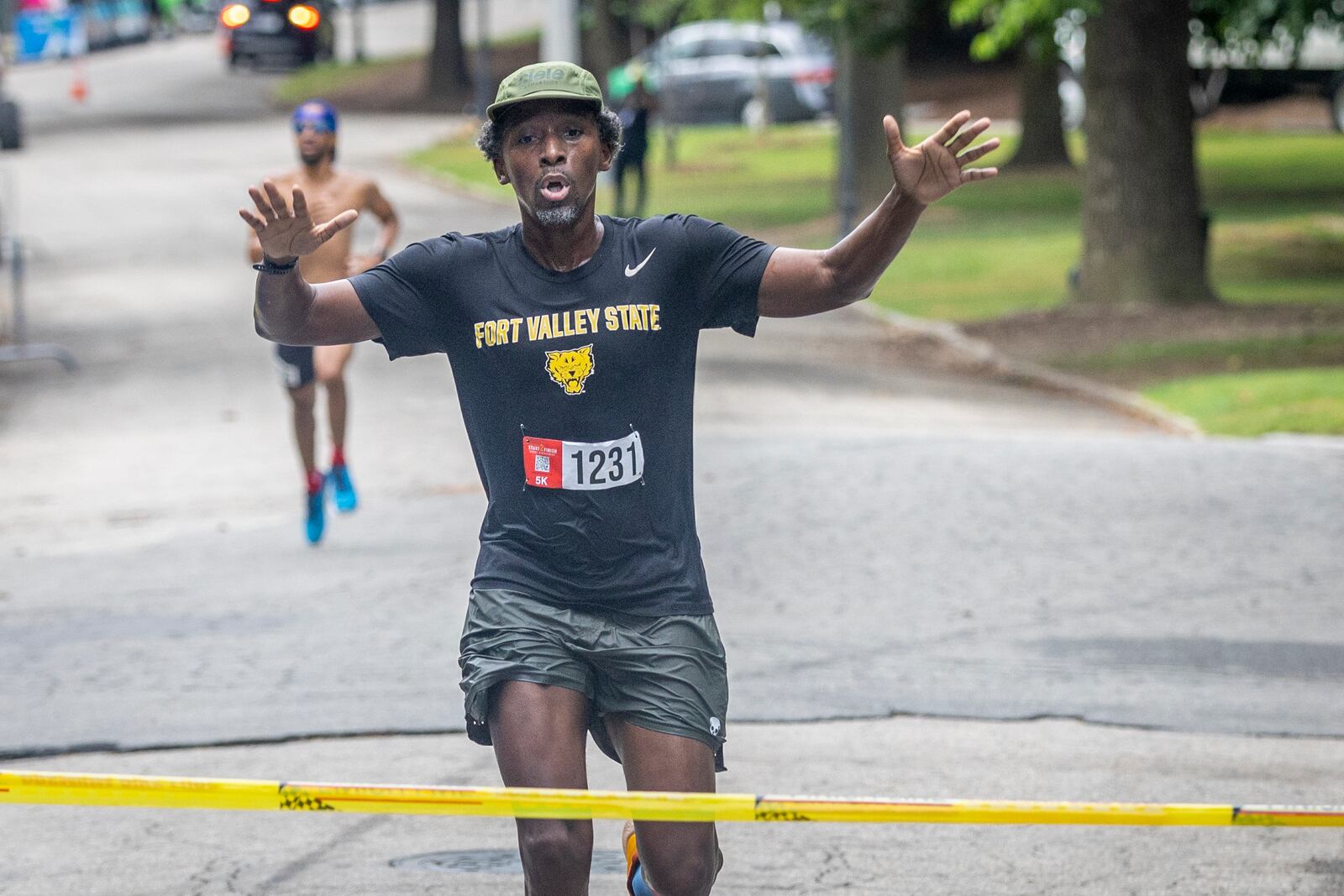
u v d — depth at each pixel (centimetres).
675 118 13650
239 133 12950
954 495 3384
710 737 1238
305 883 1639
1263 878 1650
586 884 1203
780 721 2116
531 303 1231
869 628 2522
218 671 2344
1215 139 11738
